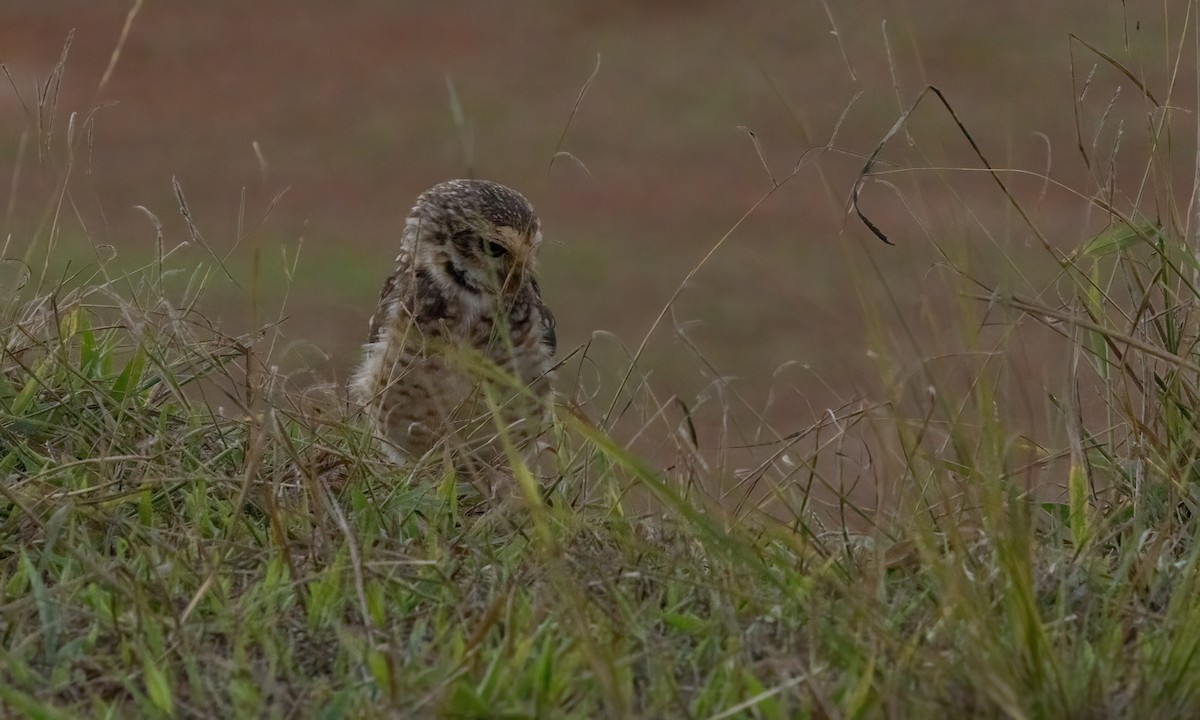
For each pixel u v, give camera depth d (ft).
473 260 42.04
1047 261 37.73
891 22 145.48
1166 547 29.53
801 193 128.06
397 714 21.90
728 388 45.55
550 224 121.60
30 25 173.78
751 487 32.65
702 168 136.26
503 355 42.42
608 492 33.01
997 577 26.40
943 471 29.84
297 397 36.19
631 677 23.45
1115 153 33.45
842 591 24.75
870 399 35.63
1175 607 25.88
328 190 128.67
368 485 33.30
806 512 32.73
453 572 28.17
